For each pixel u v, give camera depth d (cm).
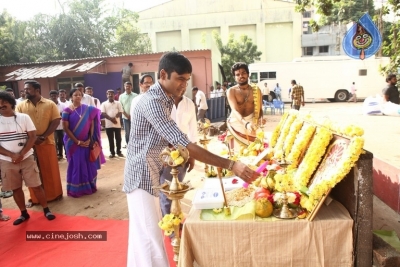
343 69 1983
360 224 200
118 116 775
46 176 475
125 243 340
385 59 1888
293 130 314
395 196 360
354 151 194
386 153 436
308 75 2033
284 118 390
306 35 3159
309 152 250
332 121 256
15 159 386
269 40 3247
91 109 502
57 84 1555
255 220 207
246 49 2609
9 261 316
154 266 217
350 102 1992
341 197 226
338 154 217
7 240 361
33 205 471
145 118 208
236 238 207
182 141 196
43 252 330
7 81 1574
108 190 532
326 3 702
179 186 197
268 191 230
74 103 496
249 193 246
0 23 2062
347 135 216
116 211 436
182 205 436
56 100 797
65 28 2256
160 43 3441
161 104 204
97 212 435
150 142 210
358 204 199
